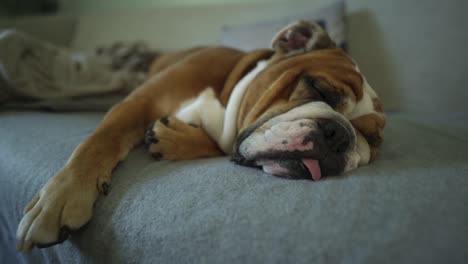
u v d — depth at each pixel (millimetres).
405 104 2330
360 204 681
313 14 2379
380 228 602
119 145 1061
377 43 2393
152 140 1074
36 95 1842
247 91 1278
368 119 1168
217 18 2869
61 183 850
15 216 1046
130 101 1264
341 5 2354
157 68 2236
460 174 868
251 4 2855
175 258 649
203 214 708
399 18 2336
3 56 1731
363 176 873
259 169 998
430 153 1116
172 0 3688
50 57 2113
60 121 1491
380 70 2387
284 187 802
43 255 987
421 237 574
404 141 1296
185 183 844
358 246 568
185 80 1388
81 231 820
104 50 2848
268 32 2395
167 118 1172
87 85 2104
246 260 597
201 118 1304
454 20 2195
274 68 1258
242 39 2473
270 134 986
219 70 1469
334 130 973
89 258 776
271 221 656
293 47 1412
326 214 656
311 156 908
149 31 3021
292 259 576
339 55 1341
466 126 1526
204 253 632
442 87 2242
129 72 2463
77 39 3184
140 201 793
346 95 1168
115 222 765
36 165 1036
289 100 1165
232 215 689
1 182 1129
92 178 889
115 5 3980
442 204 676
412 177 838
